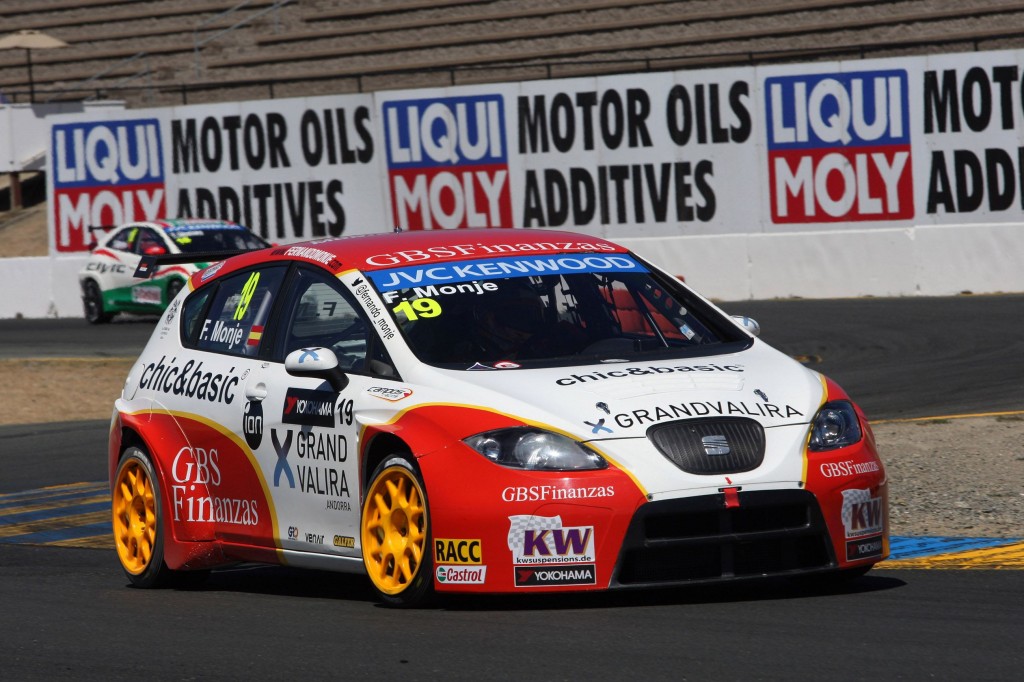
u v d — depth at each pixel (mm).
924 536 27297
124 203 91812
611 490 19109
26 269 92812
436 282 22875
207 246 81562
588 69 113688
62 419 56219
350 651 18578
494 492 19422
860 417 21125
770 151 79312
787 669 16672
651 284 23875
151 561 24969
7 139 120125
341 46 123125
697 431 19578
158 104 129375
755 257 78812
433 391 20656
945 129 76188
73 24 134875
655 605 20422
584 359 21562
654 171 81688
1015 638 18047
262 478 23219
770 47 107938
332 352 21953
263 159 89312
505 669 17172
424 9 121000
